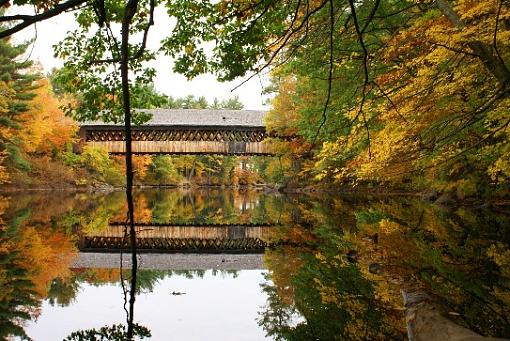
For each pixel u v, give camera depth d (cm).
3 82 2709
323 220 1421
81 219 1592
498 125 794
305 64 1231
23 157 3241
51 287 612
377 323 446
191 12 582
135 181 5591
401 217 1250
